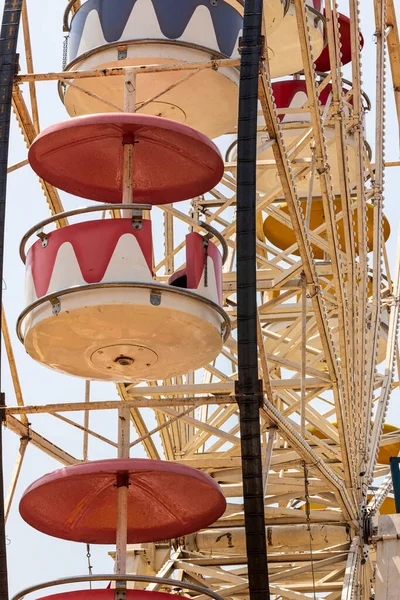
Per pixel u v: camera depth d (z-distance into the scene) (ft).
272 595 105.09
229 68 90.07
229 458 102.73
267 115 79.30
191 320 75.15
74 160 81.51
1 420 77.61
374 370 106.93
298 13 81.41
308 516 94.17
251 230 72.74
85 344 77.56
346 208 93.20
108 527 82.07
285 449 116.98
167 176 83.25
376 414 112.27
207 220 98.68
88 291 73.77
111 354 78.59
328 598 106.52
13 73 78.89
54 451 87.76
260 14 77.87
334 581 111.75
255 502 69.31
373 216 115.14
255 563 68.59
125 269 73.87
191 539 107.86
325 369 120.78
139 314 74.18
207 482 76.33
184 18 87.92
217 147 79.97
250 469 69.87
